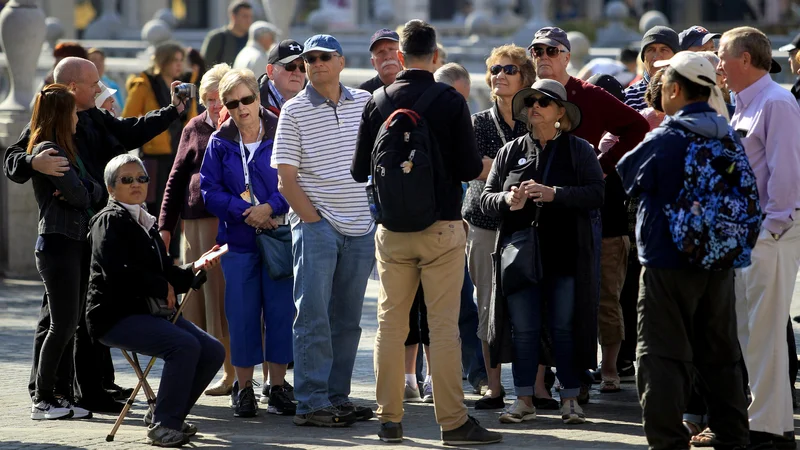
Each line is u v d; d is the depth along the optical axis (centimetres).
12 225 3206
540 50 1811
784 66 3678
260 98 2016
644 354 1403
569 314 1650
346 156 1706
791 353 1731
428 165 1491
